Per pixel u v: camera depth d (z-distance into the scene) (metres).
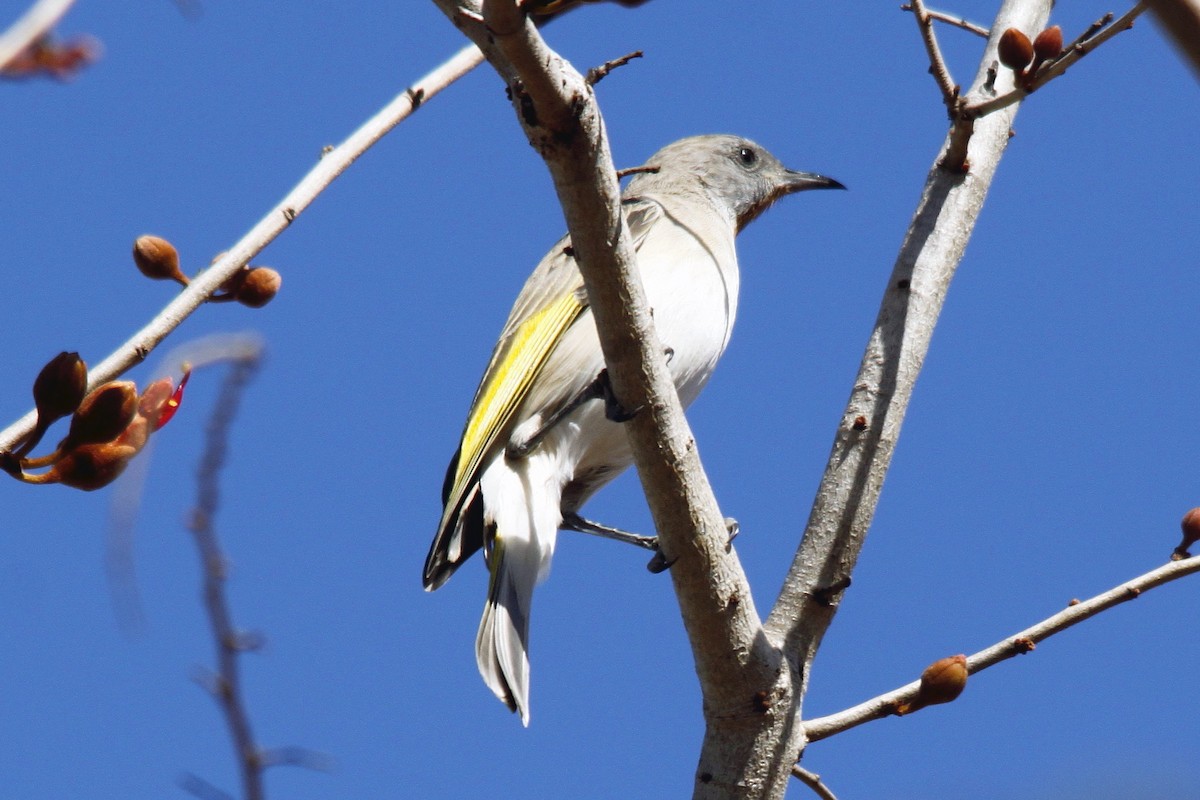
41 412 5.43
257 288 6.74
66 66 4.98
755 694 7.47
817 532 8.00
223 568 6.09
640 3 5.29
